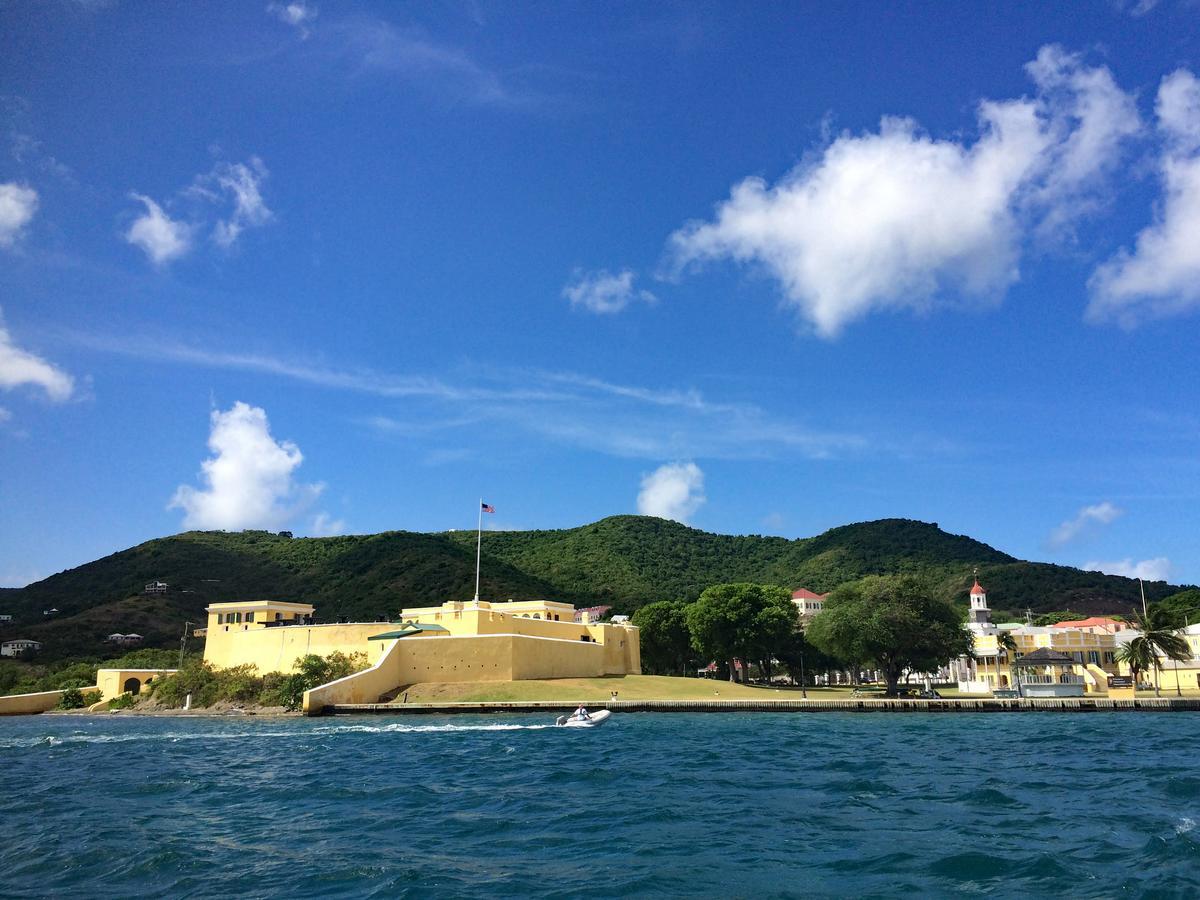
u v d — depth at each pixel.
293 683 84.62
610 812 27.61
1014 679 94.50
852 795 30.62
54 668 123.94
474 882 19.31
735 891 18.58
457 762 41.25
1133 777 34.06
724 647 106.62
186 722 77.94
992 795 30.02
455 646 86.75
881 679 143.88
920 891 18.48
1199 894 17.53
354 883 19.36
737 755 43.06
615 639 106.81
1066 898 17.75
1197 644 100.00
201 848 23.09
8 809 29.83
